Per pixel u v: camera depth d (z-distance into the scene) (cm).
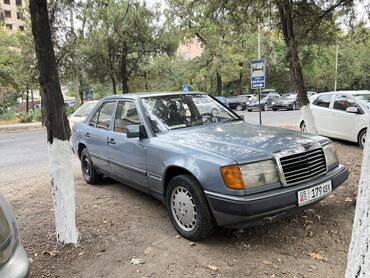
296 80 827
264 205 332
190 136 421
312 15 798
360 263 163
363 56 5347
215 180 344
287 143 380
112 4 2180
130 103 501
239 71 3941
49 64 364
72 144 668
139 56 2564
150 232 412
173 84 3416
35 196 582
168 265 339
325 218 430
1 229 221
